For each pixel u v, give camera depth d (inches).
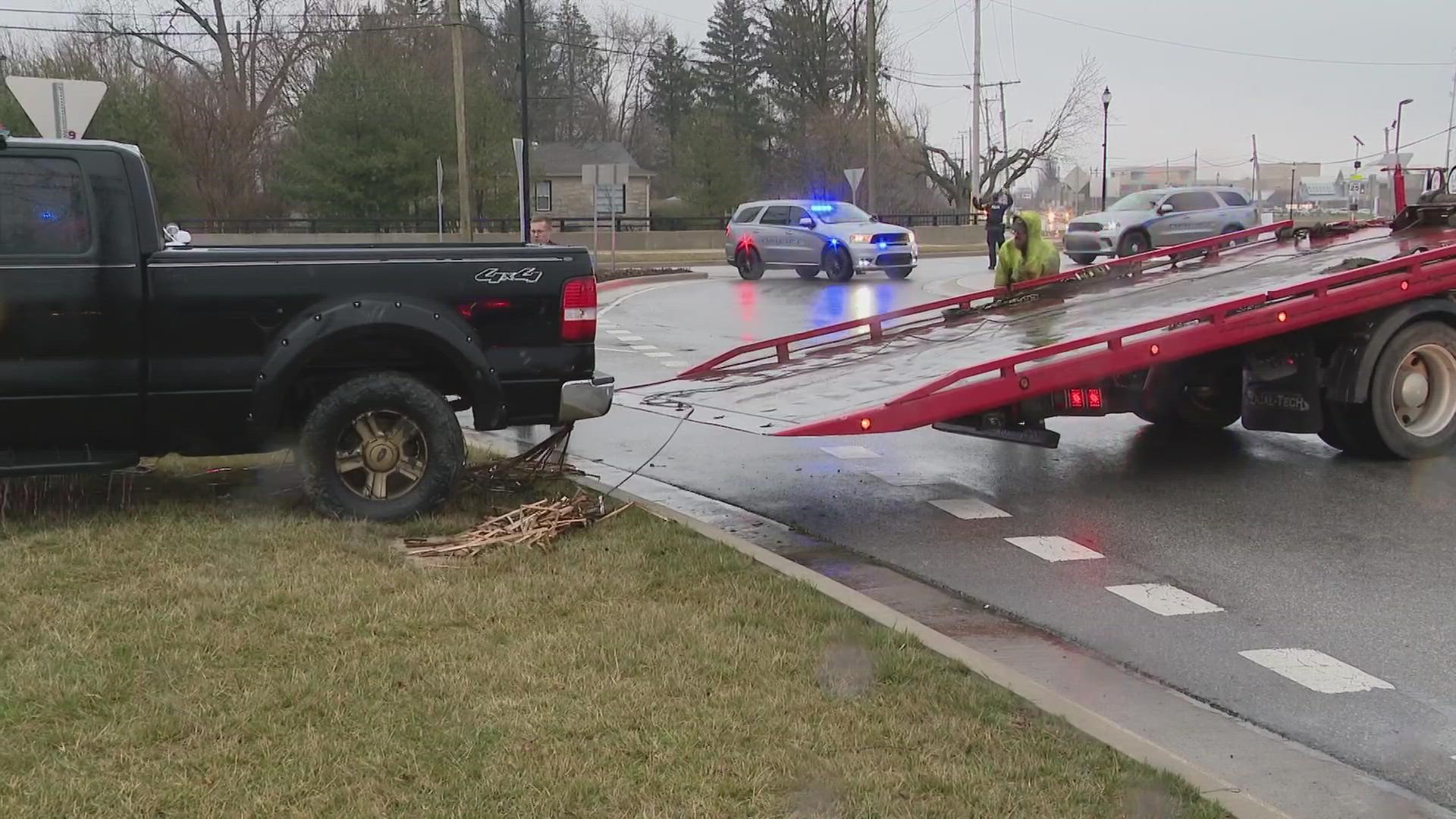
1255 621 210.2
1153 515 283.4
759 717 151.6
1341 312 307.9
